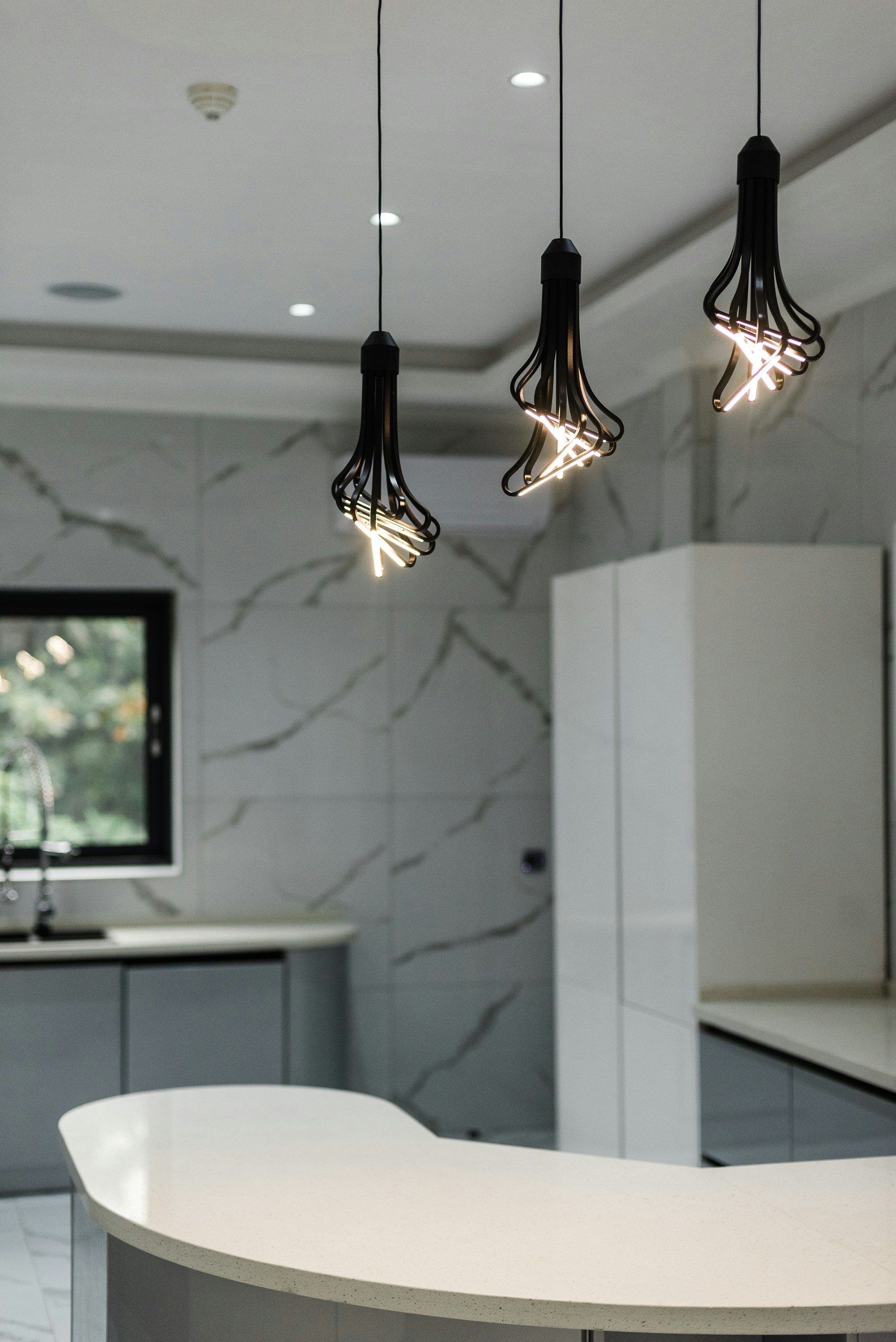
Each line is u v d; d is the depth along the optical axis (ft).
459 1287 5.56
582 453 7.34
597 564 17.94
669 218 12.42
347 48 9.16
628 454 17.02
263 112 10.22
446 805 18.13
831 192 10.41
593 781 14.20
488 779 18.28
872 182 10.19
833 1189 6.90
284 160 11.11
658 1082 12.90
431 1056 17.98
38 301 14.83
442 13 8.71
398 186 11.66
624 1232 6.22
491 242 13.06
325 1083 16.12
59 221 12.42
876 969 12.58
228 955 15.99
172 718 17.69
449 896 18.11
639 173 11.38
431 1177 7.12
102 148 10.84
